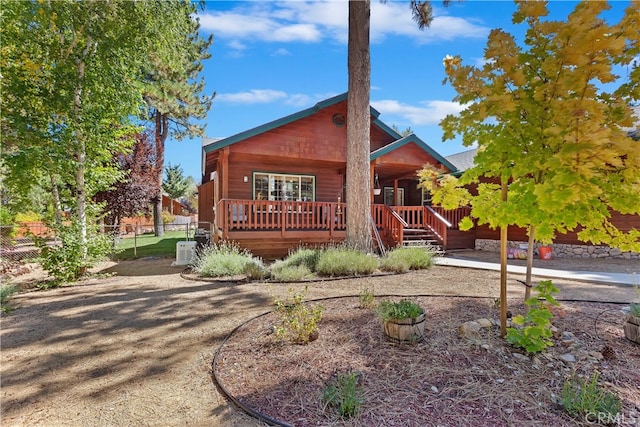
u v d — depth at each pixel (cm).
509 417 206
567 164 199
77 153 784
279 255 995
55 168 735
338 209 1083
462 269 757
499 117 262
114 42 780
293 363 284
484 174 311
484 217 277
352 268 682
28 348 346
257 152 1034
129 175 1506
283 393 241
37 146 706
